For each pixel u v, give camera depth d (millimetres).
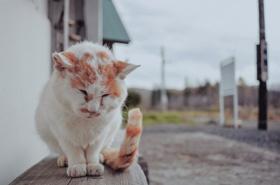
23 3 868
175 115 5715
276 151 1645
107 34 1989
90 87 635
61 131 701
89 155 727
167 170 1520
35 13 986
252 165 1393
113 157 747
